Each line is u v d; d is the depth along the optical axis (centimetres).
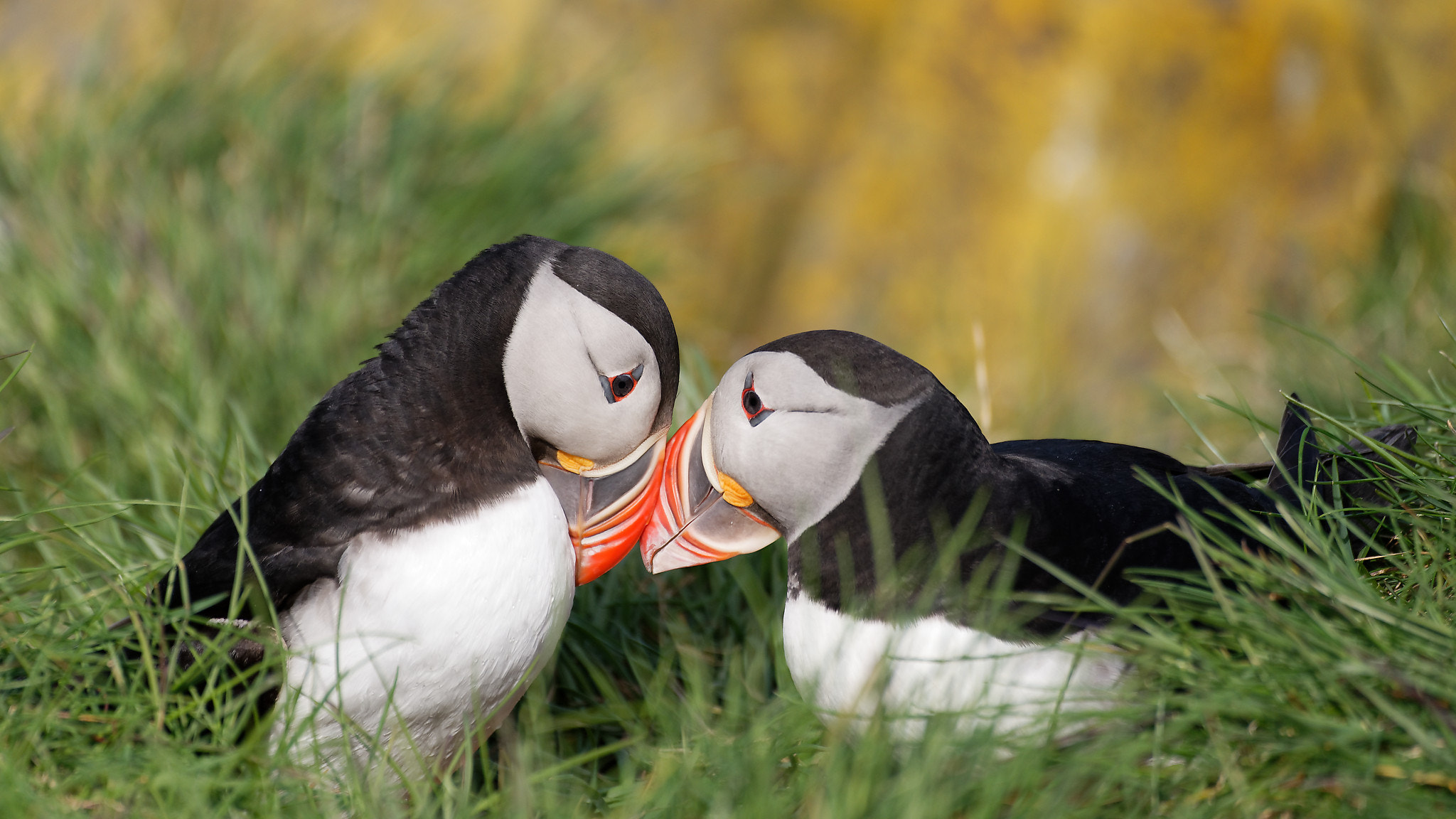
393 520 489
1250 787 416
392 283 1009
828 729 471
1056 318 1133
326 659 473
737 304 1220
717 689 609
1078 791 434
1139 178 1138
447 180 1105
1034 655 449
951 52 1194
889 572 468
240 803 449
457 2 1234
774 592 652
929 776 412
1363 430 632
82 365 840
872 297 1191
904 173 1195
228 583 505
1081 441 590
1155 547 482
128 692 482
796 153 1233
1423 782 411
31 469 804
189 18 1177
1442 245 1093
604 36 1244
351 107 1107
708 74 1241
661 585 674
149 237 952
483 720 505
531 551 496
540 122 1175
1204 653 441
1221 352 1095
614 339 514
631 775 493
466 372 507
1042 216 1152
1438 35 1182
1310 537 478
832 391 474
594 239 1141
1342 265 1119
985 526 470
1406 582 507
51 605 521
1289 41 1136
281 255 965
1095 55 1147
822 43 1239
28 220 943
